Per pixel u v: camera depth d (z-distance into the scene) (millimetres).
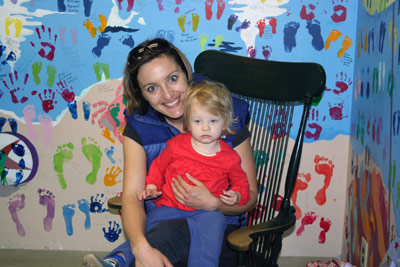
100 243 2166
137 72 1347
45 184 2102
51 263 2178
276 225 1296
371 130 1654
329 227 2072
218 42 1918
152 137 1492
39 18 1919
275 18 1882
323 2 1859
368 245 1675
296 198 2051
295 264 2109
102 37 1931
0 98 2006
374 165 1612
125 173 1475
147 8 1899
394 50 1419
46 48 1949
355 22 1870
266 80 1590
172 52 1361
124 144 1505
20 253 2180
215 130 1365
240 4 1877
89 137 2041
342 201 2041
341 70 1917
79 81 1980
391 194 1427
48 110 2016
